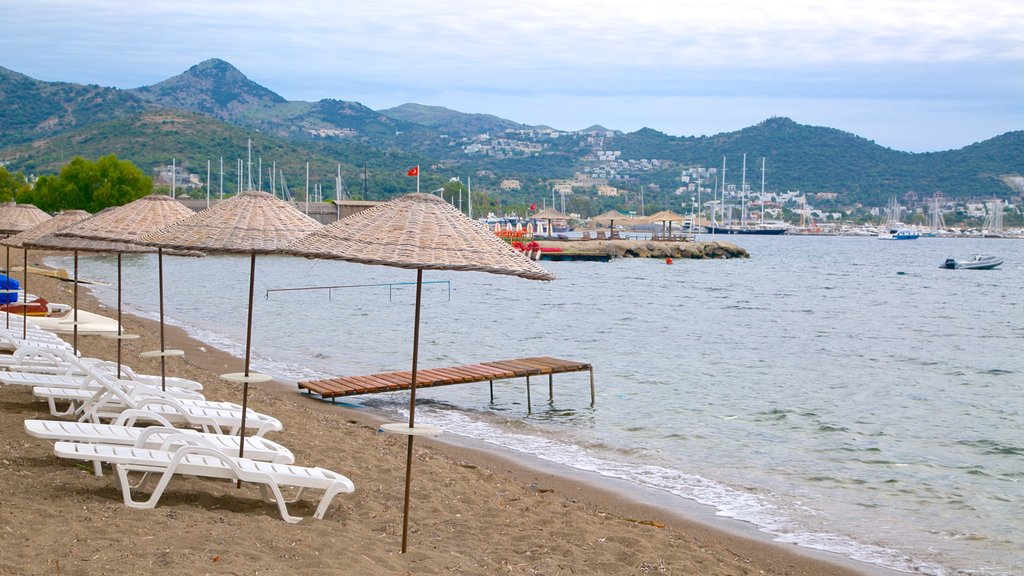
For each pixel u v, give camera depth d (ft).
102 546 19.53
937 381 71.97
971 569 28.22
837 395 62.69
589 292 179.22
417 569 21.24
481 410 51.78
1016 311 150.82
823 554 29.07
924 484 38.73
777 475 39.55
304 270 239.91
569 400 56.18
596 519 29.73
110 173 307.99
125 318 94.94
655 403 56.13
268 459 26.20
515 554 24.07
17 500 22.65
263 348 78.28
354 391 50.49
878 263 342.85
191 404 32.22
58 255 247.09
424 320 112.27
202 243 24.58
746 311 141.28
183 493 25.22
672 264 297.94
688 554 26.63
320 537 22.13
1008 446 46.50
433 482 31.81
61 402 36.83
